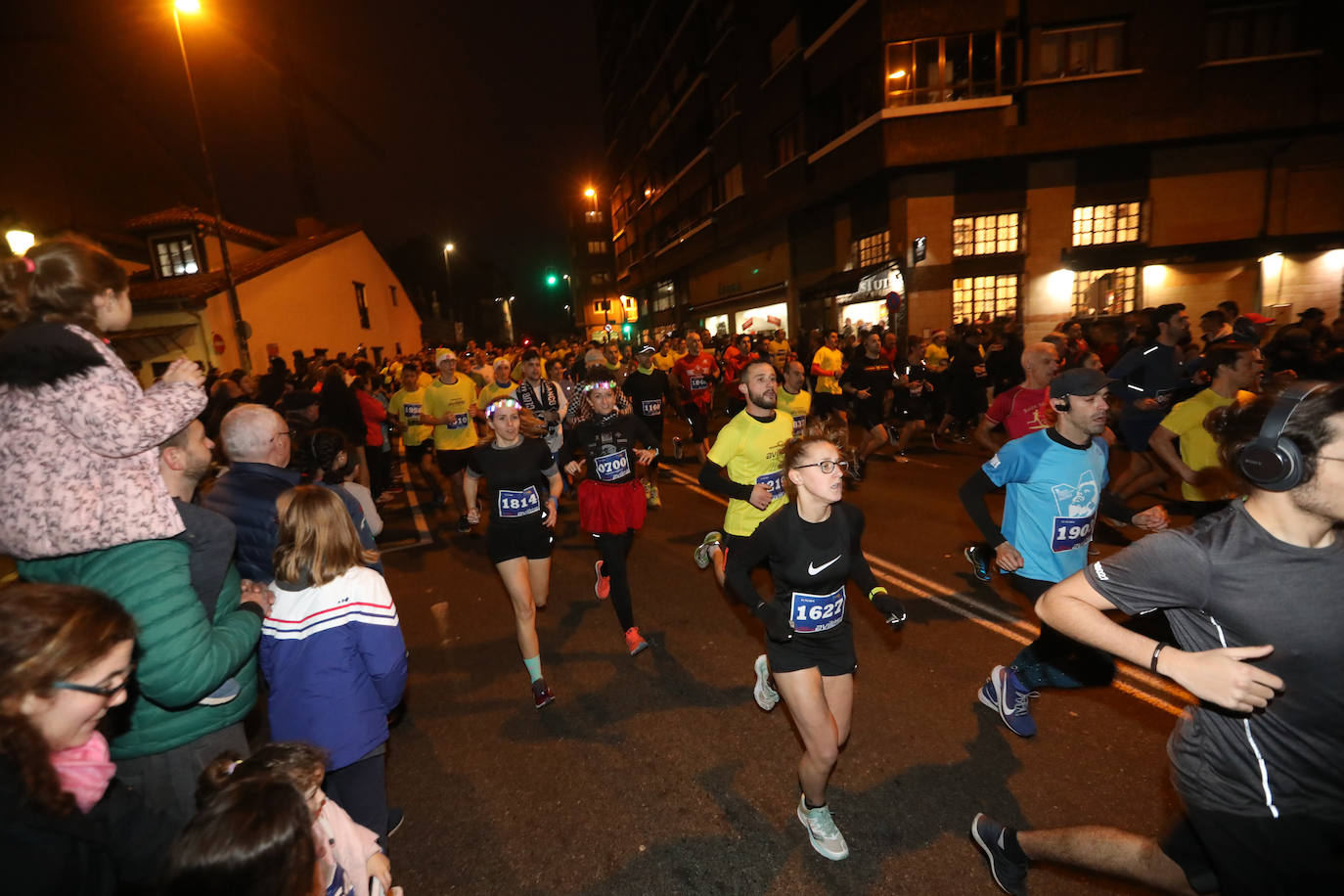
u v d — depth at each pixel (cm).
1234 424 154
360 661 239
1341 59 1605
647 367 905
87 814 139
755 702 399
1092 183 1764
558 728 388
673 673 443
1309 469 138
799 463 259
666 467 1168
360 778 245
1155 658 156
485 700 424
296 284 2394
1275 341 775
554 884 275
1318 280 1738
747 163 2620
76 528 177
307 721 230
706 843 292
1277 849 156
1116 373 660
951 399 1163
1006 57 1712
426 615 573
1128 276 1789
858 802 310
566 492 990
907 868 271
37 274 193
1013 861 239
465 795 334
